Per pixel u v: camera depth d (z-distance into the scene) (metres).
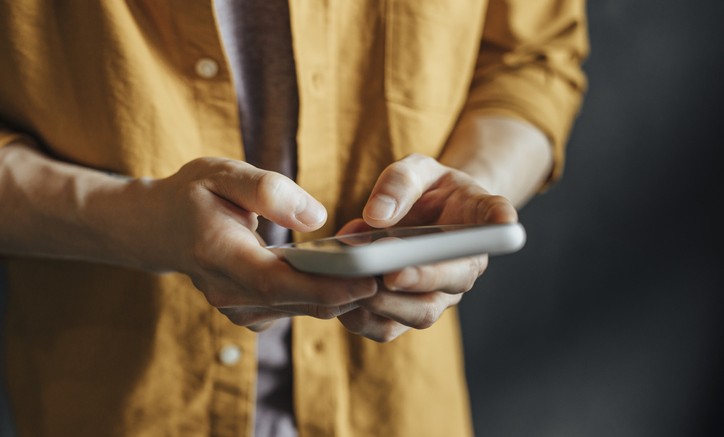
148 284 0.62
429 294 0.45
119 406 0.64
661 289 1.28
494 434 1.26
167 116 0.59
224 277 0.43
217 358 0.63
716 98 1.23
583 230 1.23
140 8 0.58
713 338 1.32
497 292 1.22
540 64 0.81
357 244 0.41
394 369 0.70
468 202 0.48
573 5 0.83
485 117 0.76
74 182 0.53
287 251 0.40
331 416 0.67
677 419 1.33
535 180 0.74
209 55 0.59
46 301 0.66
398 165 0.49
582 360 1.27
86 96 0.58
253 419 0.66
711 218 1.27
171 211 0.46
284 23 0.60
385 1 0.64
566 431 1.29
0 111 0.61
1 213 0.55
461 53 0.71
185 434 0.64
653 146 1.22
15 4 0.56
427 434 0.73
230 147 0.61
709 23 1.20
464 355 1.23
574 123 1.19
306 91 0.62
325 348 0.67
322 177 0.65
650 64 1.19
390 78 0.66
